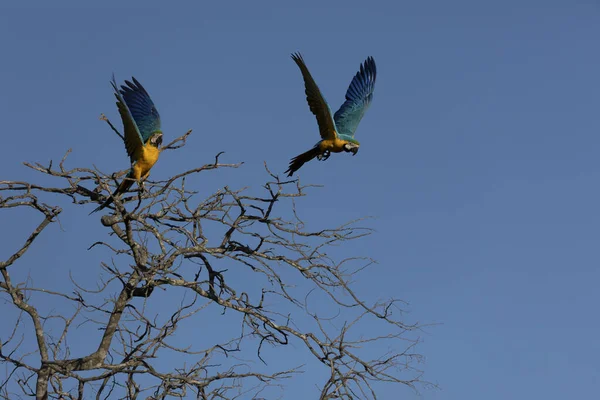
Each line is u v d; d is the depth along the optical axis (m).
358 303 12.45
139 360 11.98
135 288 13.07
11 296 12.77
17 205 12.59
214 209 13.00
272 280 12.78
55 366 12.26
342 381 11.58
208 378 11.94
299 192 12.67
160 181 12.30
